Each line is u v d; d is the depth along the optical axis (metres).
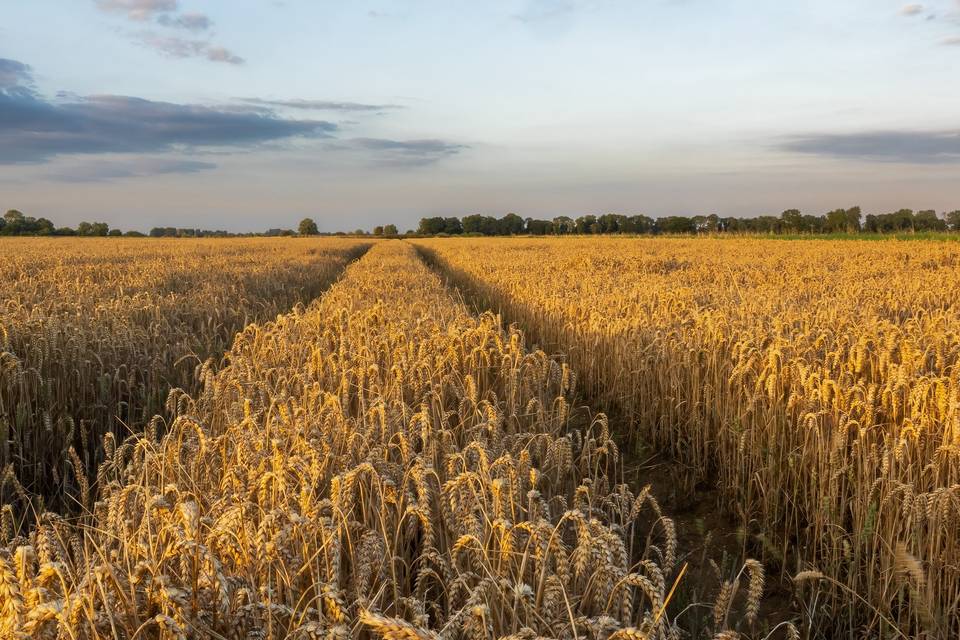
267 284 17.42
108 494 4.13
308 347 6.73
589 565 2.76
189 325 10.40
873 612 4.16
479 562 2.74
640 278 16.94
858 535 4.27
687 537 5.39
